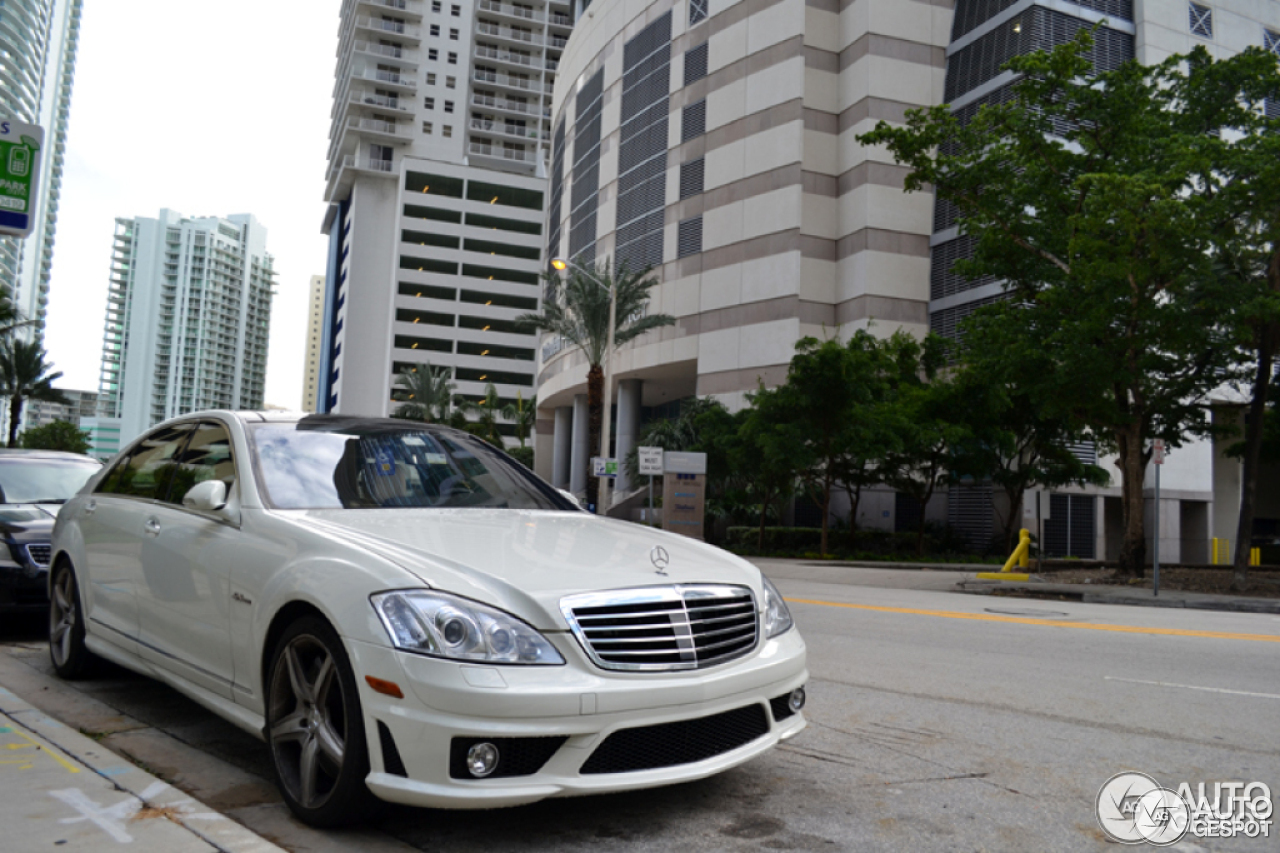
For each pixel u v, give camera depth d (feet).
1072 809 11.62
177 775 11.88
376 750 9.13
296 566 10.57
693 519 80.53
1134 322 54.90
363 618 9.42
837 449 89.45
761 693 10.87
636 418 146.51
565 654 9.36
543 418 203.62
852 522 101.86
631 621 9.93
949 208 114.32
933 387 95.55
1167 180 50.93
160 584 13.46
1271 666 23.89
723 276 126.62
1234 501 117.19
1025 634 29.60
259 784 11.59
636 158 147.95
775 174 121.90
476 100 335.26
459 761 8.87
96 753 11.87
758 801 11.54
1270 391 66.80
